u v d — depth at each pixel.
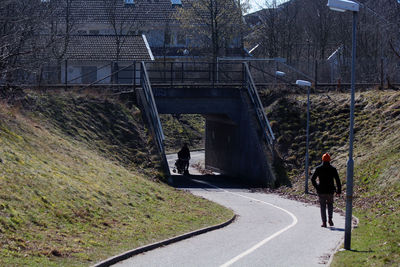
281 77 38.38
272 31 56.69
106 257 11.10
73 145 24.55
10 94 25.20
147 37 61.44
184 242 13.93
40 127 23.77
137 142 29.38
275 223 18.12
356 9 13.16
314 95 34.66
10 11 24.42
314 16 60.28
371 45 47.16
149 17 61.59
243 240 14.45
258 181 31.55
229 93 34.75
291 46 57.78
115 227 14.06
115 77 36.28
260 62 38.56
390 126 27.88
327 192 17.09
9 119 20.75
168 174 28.23
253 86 34.28
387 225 15.48
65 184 15.56
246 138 33.72
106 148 27.44
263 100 35.00
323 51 55.00
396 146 24.34
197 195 25.44
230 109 34.91
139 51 49.69
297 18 61.25
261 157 31.23
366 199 21.39
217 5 51.22
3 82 25.64
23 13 25.28
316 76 36.47
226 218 18.59
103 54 48.28
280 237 15.04
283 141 31.50
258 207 22.47
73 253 10.89
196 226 16.38
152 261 11.34
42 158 18.05
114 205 16.30
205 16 52.97
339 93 34.47
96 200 15.76
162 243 13.30
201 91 34.28
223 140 37.84
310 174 28.45
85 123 28.22
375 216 18.00
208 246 13.41
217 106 34.69
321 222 18.38
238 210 21.45
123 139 29.06
